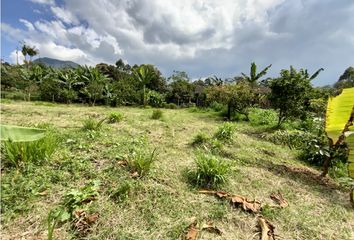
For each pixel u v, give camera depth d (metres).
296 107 7.67
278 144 5.83
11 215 2.07
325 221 2.51
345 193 3.26
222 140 5.53
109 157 3.50
